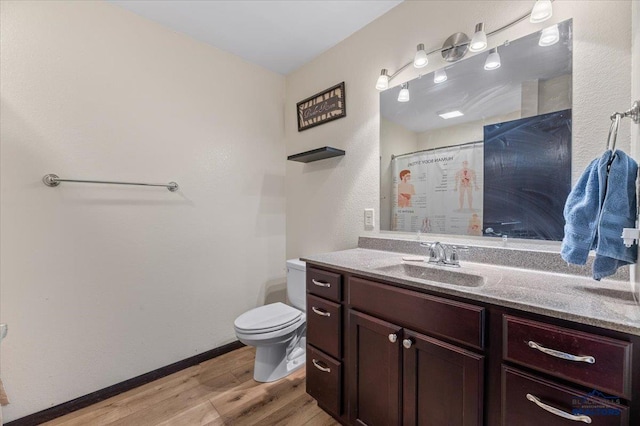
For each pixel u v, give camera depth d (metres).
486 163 1.33
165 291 1.86
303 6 1.66
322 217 2.17
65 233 1.50
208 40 1.99
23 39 1.38
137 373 1.74
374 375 1.17
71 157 1.51
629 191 0.77
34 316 1.42
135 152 1.72
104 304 1.62
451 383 0.93
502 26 1.28
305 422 1.41
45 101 1.43
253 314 1.82
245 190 2.26
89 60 1.56
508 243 1.27
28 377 1.40
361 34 1.87
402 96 1.65
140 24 1.73
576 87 1.09
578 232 0.86
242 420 1.43
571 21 1.10
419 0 1.57
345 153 1.98
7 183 1.34
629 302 0.78
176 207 1.90
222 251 2.13
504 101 1.28
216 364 1.98
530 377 0.77
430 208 1.54
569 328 0.72
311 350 1.49
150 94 1.78
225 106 2.13
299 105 2.33
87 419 1.44
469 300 0.90
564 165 1.12
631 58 0.97
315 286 1.47
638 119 0.77
